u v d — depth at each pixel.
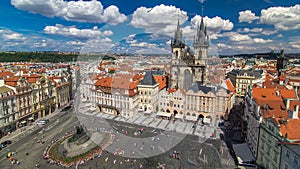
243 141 74.06
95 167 55.19
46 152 65.38
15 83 89.69
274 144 48.97
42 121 94.88
